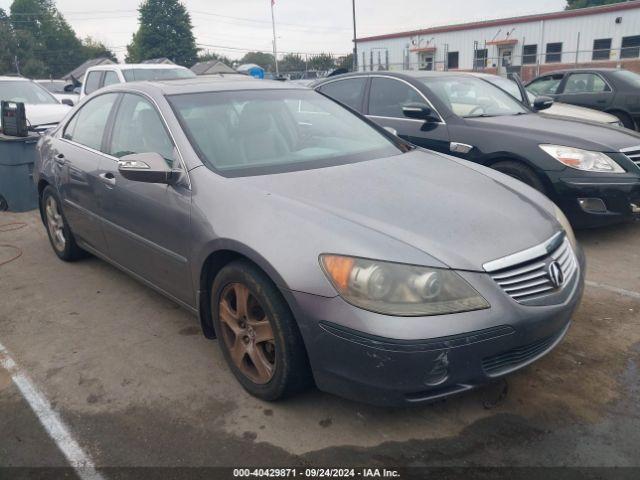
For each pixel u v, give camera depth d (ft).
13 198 22.39
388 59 119.55
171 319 12.62
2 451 8.50
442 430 8.70
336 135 12.47
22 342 11.74
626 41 92.63
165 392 9.86
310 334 8.08
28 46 226.38
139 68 37.09
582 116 26.55
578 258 9.75
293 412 9.19
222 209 9.41
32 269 15.88
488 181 10.76
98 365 10.78
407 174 10.61
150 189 10.95
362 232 8.14
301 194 9.25
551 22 99.55
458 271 7.82
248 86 12.92
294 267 8.15
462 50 110.52
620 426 8.70
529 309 8.08
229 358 9.95
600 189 15.89
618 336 11.38
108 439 8.68
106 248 13.50
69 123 15.53
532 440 8.43
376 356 7.56
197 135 10.84
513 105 20.86
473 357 7.73
